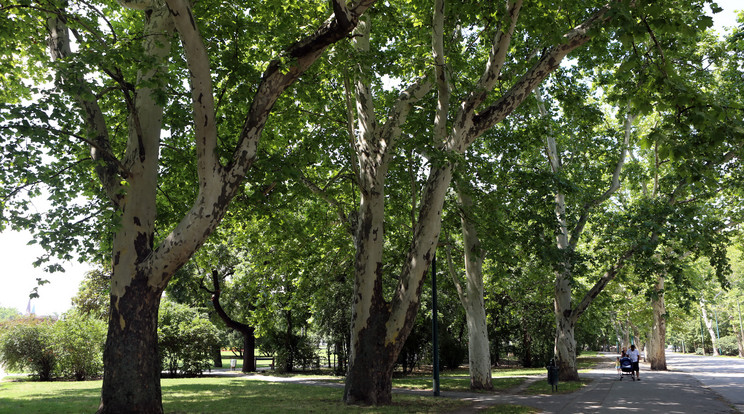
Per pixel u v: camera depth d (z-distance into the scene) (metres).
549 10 12.07
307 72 14.65
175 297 39.75
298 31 13.39
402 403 14.29
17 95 15.83
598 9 14.41
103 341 27.39
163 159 15.72
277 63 11.23
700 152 6.72
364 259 14.52
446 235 19.77
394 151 15.12
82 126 12.15
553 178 19.20
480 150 21.16
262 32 13.09
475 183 18.89
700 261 40.47
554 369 18.83
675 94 6.59
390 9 15.12
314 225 20.81
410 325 14.20
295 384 22.11
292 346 33.84
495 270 20.72
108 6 15.99
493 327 43.06
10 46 13.52
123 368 10.38
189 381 24.14
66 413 11.71
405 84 19.47
